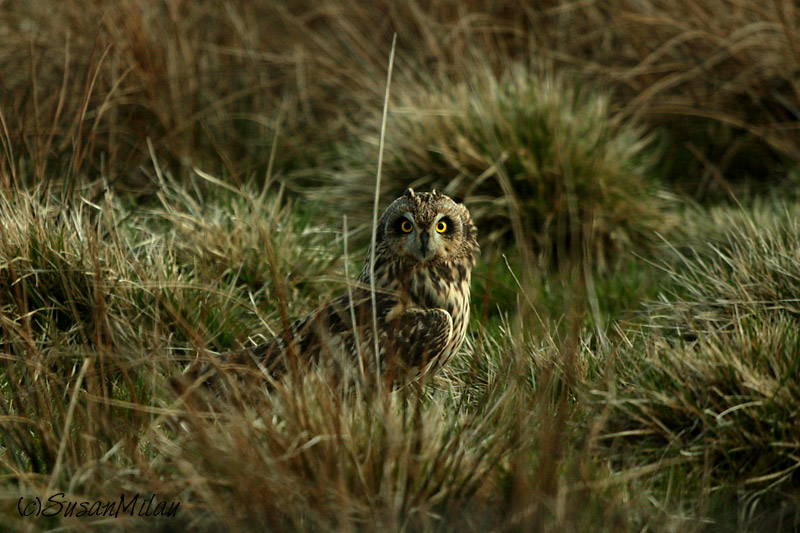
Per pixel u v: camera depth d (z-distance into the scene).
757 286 10.05
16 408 8.58
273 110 17.61
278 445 7.27
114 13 15.99
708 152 16.69
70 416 7.37
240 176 15.96
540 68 16.67
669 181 16.30
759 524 7.40
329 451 7.19
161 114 15.86
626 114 16.80
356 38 17.98
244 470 6.97
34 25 16.84
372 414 7.60
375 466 7.30
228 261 11.73
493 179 14.27
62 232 10.54
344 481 7.03
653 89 16.22
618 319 10.68
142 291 10.20
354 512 6.97
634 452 8.15
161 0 17.27
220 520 7.01
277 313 10.99
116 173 14.93
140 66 16.08
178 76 16.36
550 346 8.83
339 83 17.58
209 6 17.89
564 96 15.57
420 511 7.05
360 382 8.02
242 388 7.94
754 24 15.77
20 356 8.62
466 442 7.58
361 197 14.97
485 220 14.18
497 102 14.95
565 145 14.30
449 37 17.53
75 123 12.72
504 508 7.13
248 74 17.72
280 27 19.02
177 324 9.93
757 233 11.14
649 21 16.55
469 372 9.43
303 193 15.86
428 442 7.45
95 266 9.30
